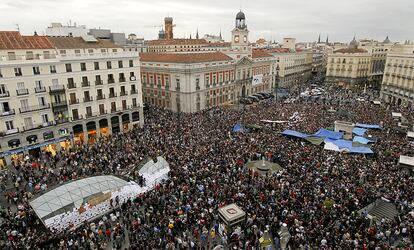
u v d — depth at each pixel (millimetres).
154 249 23219
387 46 137750
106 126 55875
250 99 88750
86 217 28375
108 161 39812
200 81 76500
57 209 27391
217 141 46188
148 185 33344
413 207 28094
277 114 64812
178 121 57812
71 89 49219
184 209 28250
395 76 93188
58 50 48875
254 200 29625
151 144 45188
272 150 43188
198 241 25703
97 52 53781
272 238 25828
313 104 76062
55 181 35562
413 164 36594
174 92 76938
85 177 32375
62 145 49656
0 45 43094
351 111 66875
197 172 35031
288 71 132500
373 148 44312
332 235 23922
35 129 45438
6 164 43000
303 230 24938
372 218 27297
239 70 90438
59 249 23828
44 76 45625
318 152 42344
